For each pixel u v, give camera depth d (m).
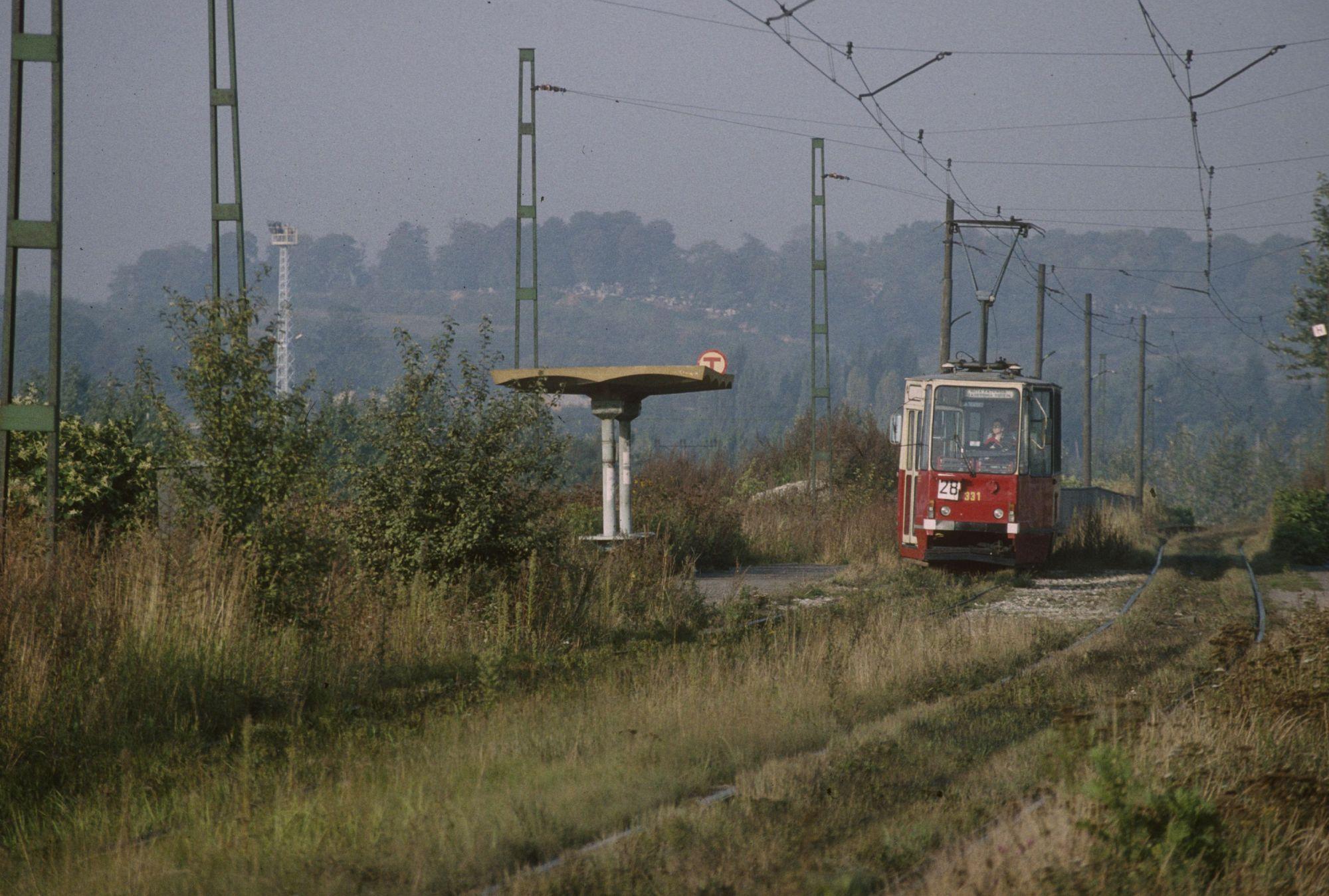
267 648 40.97
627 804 26.59
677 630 58.03
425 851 23.05
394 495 52.56
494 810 25.61
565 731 33.94
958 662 47.00
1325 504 111.88
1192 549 123.56
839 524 112.50
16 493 53.69
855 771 29.59
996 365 88.94
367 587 49.59
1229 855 22.17
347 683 41.59
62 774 30.78
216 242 60.16
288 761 31.23
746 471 161.38
